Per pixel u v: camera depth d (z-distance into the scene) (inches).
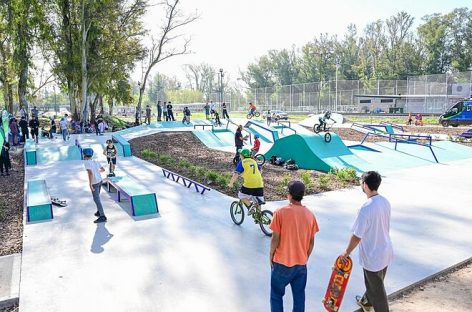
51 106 4121.6
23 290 228.7
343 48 4224.9
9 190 516.4
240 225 344.5
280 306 173.8
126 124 1701.5
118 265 261.6
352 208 398.6
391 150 808.9
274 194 456.4
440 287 232.7
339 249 287.9
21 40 1419.8
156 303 211.9
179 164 653.9
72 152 785.6
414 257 272.5
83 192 479.5
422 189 489.7
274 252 172.6
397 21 3919.8
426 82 2423.7
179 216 372.5
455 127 1427.2
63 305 211.5
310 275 244.5
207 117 1604.3
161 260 269.1
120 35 1598.2
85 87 1446.9
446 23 3479.3
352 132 1262.3
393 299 218.1
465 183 526.9
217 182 512.1
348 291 221.9
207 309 205.2
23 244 302.0
